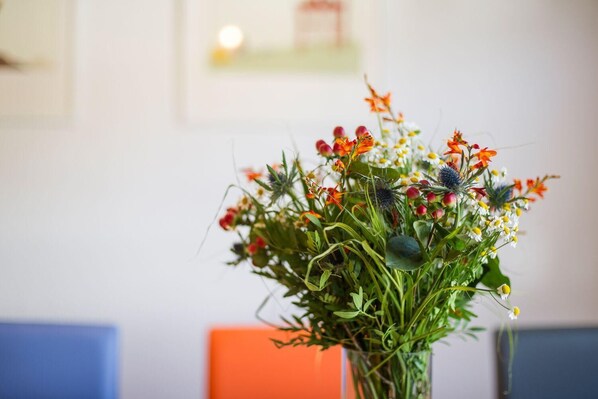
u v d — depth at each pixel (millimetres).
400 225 981
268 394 1574
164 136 2150
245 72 2141
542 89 2199
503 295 928
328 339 1062
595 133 2205
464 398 2184
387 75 2164
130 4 2139
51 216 2146
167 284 2168
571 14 2201
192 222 2166
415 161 1063
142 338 2166
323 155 986
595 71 2203
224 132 2150
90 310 2160
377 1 2137
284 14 2135
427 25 2176
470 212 990
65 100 2117
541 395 1537
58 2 2113
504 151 2189
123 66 2141
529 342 1562
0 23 2102
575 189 2201
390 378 1011
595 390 1542
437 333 1034
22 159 2131
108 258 2162
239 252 1129
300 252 1037
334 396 1580
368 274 991
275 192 1038
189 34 2131
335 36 2139
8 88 2105
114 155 2148
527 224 2199
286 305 2127
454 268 985
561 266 2203
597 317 2209
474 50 2186
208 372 1593
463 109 2184
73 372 1577
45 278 2150
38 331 1591
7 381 1566
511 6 2189
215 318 2170
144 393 2164
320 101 2141
